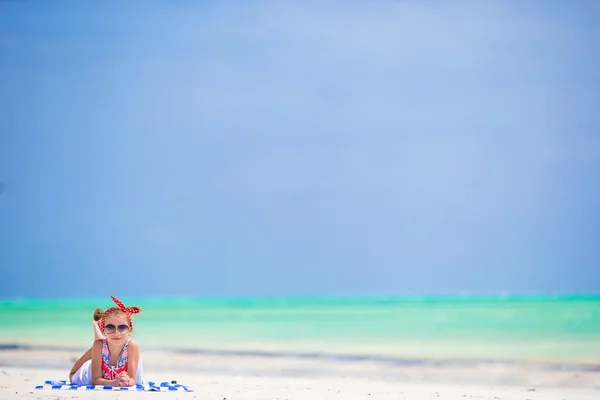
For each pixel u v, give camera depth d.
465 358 16.55
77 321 30.14
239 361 15.94
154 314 36.97
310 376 13.22
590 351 17.78
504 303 45.38
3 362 15.20
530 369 14.26
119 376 9.02
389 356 17.09
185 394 8.67
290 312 38.62
